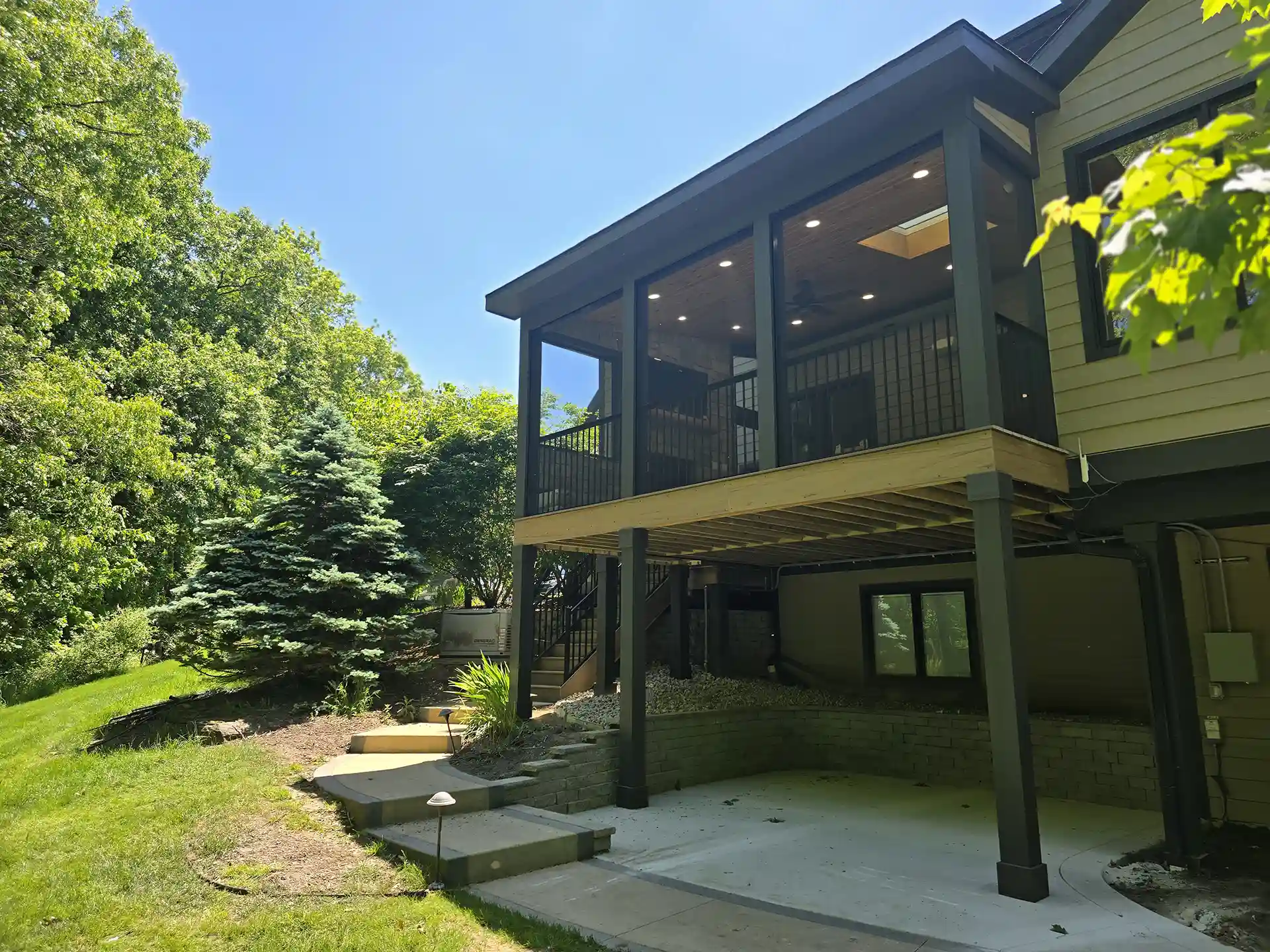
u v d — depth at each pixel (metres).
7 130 9.38
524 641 7.91
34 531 9.44
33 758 6.96
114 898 3.88
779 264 6.24
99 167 11.18
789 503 5.62
